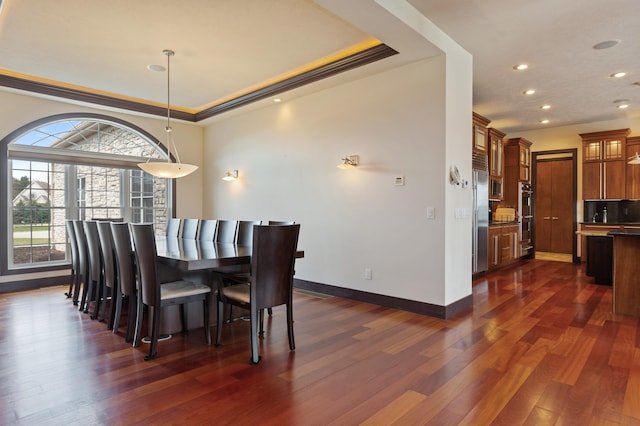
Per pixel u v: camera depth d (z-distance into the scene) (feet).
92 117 18.40
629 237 12.30
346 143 14.70
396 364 8.50
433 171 12.16
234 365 8.45
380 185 13.57
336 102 15.06
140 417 6.37
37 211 17.03
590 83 16.38
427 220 12.32
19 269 16.30
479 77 15.62
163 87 16.98
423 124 12.38
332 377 7.86
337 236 15.06
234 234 13.89
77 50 12.91
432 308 12.21
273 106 17.97
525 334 10.48
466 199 13.30
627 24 11.12
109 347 9.55
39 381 7.68
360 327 11.14
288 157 17.19
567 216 27.50
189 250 10.92
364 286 14.12
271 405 6.75
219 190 21.43
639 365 8.39
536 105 19.93
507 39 12.14
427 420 6.28
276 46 12.60
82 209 18.44
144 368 8.31
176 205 21.62
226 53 13.16
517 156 24.22
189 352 9.24
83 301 13.00
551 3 9.96
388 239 13.37
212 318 11.31
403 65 12.85
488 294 15.31
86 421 6.26
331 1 8.75
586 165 23.34
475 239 18.28
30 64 14.23
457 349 9.37
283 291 9.25
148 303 9.22
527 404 6.77
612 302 13.12
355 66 12.98
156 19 10.75
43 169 17.26
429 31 10.88
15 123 16.17
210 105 19.93
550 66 14.44
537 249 28.91
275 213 17.87
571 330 10.80
